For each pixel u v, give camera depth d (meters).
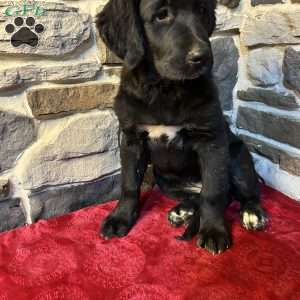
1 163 0.52
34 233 0.51
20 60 0.51
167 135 0.50
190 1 0.45
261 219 0.50
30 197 0.55
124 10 0.46
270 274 0.42
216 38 0.64
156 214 0.55
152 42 0.46
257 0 0.61
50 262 0.45
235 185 0.55
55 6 0.50
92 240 0.49
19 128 0.52
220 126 0.48
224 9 0.63
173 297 0.39
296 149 0.58
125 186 0.53
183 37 0.43
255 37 0.62
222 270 0.42
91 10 0.54
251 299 0.38
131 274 0.42
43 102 0.53
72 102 0.55
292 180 0.59
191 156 0.53
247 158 0.55
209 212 0.48
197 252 0.46
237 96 0.68
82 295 0.40
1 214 0.54
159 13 0.45
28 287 0.41
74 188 0.58
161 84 0.47
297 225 0.51
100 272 0.43
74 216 0.55
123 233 0.50
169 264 0.44
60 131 0.55
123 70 0.50
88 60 0.55
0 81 0.49
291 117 0.58
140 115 0.49
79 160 0.57
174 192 0.59
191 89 0.47
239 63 0.67
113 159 0.60
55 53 0.52
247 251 0.46
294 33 0.55
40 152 0.54
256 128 0.65
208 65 0.44
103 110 0.58
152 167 0.61
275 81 0.60
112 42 0.48
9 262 0.45
